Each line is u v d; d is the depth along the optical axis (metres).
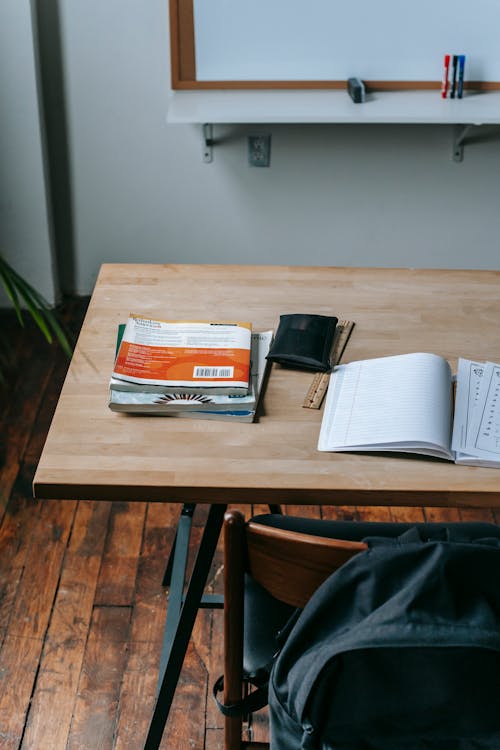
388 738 1.15
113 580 2.22
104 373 1.65
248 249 3.41
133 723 1.88
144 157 3.20
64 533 2.36
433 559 1.01
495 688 1.08
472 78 3.04
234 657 1.29
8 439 2.69
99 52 3.01
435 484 1.43
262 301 1.86
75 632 2.08
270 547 1.12
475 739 1.14
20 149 3.07
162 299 1.86
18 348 3.10
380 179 3.26
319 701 1.10
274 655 1.37
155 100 3.10
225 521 1.11
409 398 1.53
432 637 0.99
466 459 1.46
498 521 2.47
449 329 1.79
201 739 1.86
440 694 1.07
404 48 2.99
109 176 3.24
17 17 2.84
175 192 3.28
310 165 3.23
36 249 3.27
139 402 1.54
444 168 3.24
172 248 3.41
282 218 3.34
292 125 3.14
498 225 3.37
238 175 3.24
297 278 1.95
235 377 1.58
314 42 2.99
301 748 1.21
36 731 1.86
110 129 3.15
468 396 1.59
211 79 3.04
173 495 1.43
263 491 1.42
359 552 1.07
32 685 1.95
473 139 3.17
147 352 1.63
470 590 1.03
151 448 1.48
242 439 1.51
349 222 3.35
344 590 1.07
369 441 1.47
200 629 2.10
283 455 1.48
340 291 1.90
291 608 1.51
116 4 2.93
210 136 3.14
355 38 2.98
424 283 1.94
